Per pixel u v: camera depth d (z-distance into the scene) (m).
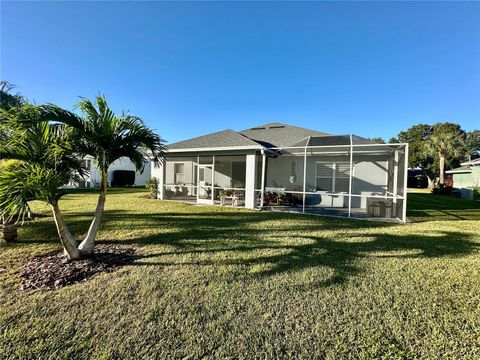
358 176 13.10
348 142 11.55
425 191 30.56
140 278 3.71
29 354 2.17
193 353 2.22
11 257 4.59
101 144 4.31
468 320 2.73
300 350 2.26
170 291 3.33
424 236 6.54
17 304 2.96
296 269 4.16
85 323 2.62
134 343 2.33
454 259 4.71
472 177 22.27
